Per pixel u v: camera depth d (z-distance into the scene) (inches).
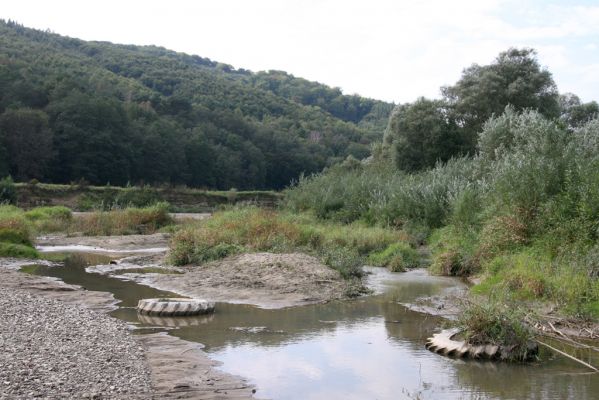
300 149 4254.4
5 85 2824.8
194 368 306.2
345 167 1728.6
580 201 560.1
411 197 1042.1
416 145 1530.5
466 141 1483.8
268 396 269.4
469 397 269.6
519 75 1466.5
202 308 458.6
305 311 472.4
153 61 5610.2
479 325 343.0
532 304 442.3
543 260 526.9
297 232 833.5
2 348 306.3
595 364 324.2
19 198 1792.6
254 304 502.3
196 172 3336.6
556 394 273.7
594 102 1769.2
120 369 290.8
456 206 854.5
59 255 867.4
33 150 2493.8
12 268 693.3
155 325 415.2
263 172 3897.6
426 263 776.3
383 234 912.9
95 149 2719.0
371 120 6998.0
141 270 697.0
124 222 1237.1
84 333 358.3
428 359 332.5
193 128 3735.2
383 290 575.8
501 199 668.7
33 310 410.3
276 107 5447.8
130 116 3216.0
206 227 890.1
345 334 390.9
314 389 280.4
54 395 242.2
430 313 461.4
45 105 2893.7
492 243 641.6
